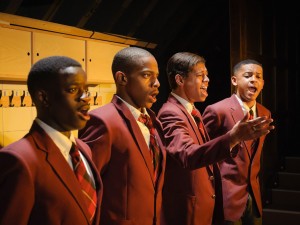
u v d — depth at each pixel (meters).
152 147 1.92
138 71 1.86
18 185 1.21
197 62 2.34
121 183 1.80
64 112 1.34
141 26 4.61
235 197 2.79
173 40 5.22
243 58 4.36
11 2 3.20
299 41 6.31
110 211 1.79
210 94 6.09
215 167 2.39
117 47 3.66
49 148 1.31
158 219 1.92
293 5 5.99
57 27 3.12
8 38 2.71
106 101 3.81
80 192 1.34
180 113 2.24
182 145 1.99
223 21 5.55
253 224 2.91
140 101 1.89
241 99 2.98
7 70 2.71
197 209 2.26
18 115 3.02
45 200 1.26
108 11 4.13
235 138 1.76
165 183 2.30
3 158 1.23
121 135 1.81
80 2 3.80
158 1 4.52
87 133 1.81
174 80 2.38
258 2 4.85
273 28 5.33
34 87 1.36
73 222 1.31
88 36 3.50
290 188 5.32
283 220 4.79
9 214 1.20
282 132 5.55
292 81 5.96
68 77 1.34
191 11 4.98
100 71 3.46
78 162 1.39
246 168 2.84
